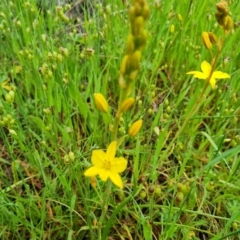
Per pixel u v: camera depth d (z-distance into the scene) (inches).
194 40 12.2
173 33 11.9
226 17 6.2
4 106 9.1
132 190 9.3
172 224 7.5
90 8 14.2
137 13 4.4
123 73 4.8
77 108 10.2
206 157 10.2
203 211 9.3
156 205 8.3
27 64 10.5
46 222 8.6
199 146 10.3
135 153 8.9
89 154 9.5
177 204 8.7
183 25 11.9
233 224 8.6
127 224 8.8
